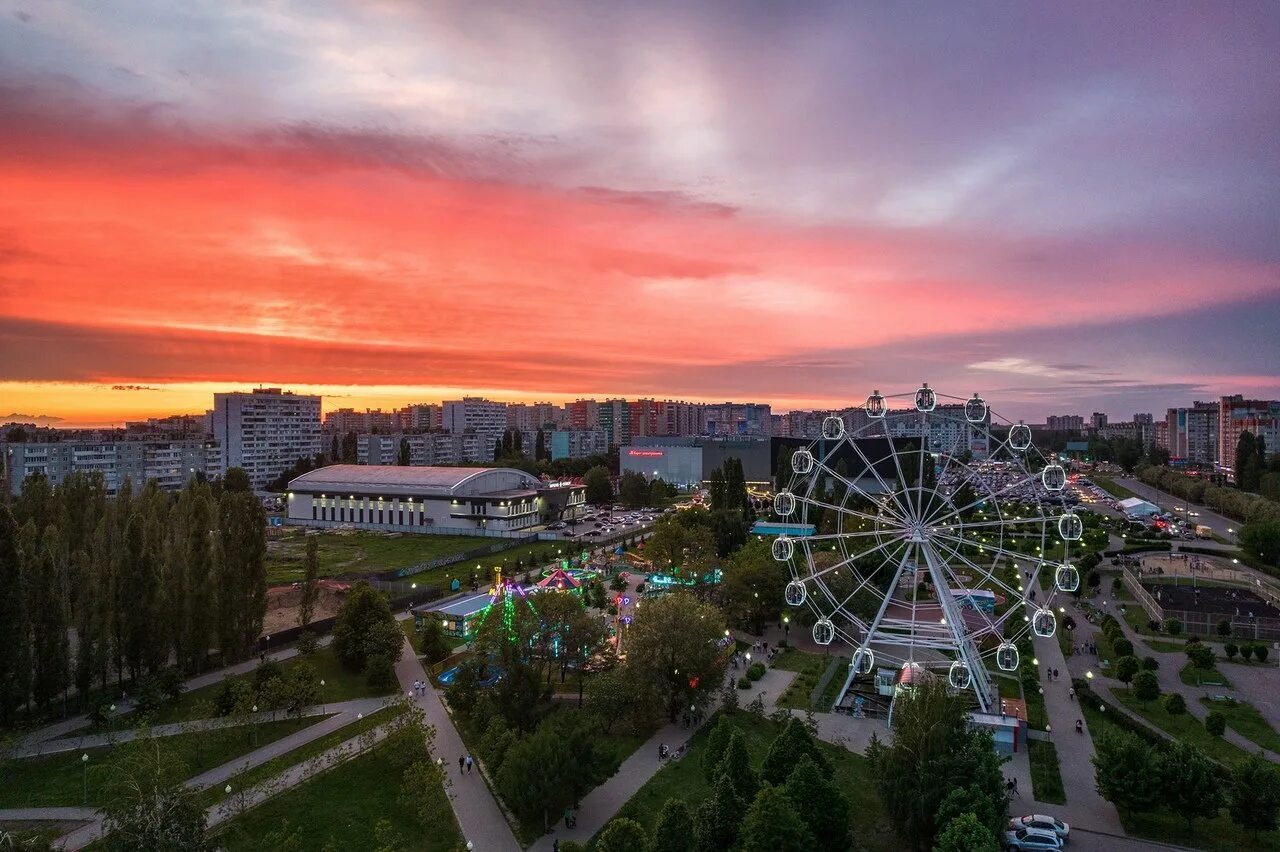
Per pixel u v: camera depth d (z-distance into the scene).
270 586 162.00
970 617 133.25
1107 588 167.88
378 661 103.19
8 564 87.12
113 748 80.31
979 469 118.62
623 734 90.88
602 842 57.72
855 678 109.12
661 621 94.00
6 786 75.50
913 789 65.31
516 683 87.75
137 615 100.31
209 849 58.56
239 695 89.19
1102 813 73.62
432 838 68.38
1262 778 67.62
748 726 92.81
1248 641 128.75
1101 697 104.75
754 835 57.34
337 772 79.19
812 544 181.00
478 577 173.12
